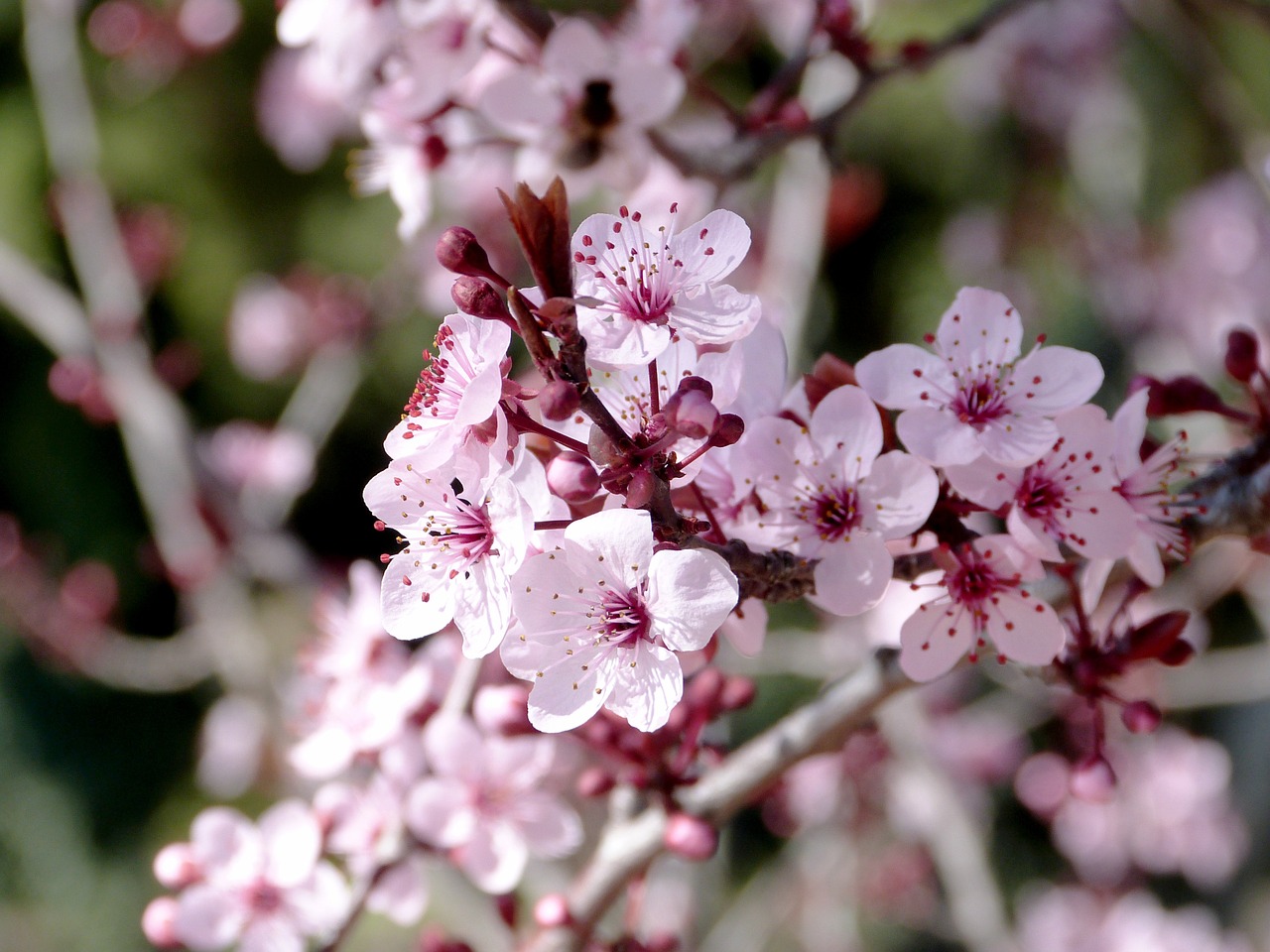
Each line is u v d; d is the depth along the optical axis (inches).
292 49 27.8
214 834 14.3
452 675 14.6
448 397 11.8
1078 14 33.7
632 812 13.4
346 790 14.5
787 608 37.5
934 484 11.9
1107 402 34.4
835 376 12.1
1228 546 25.0
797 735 13.0
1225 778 30.1
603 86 15.0
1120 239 33.8
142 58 32.7
